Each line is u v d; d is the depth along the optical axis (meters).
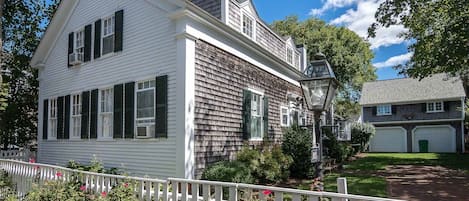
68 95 11.43
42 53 12.89
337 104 31.86
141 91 8.86
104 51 10.19
